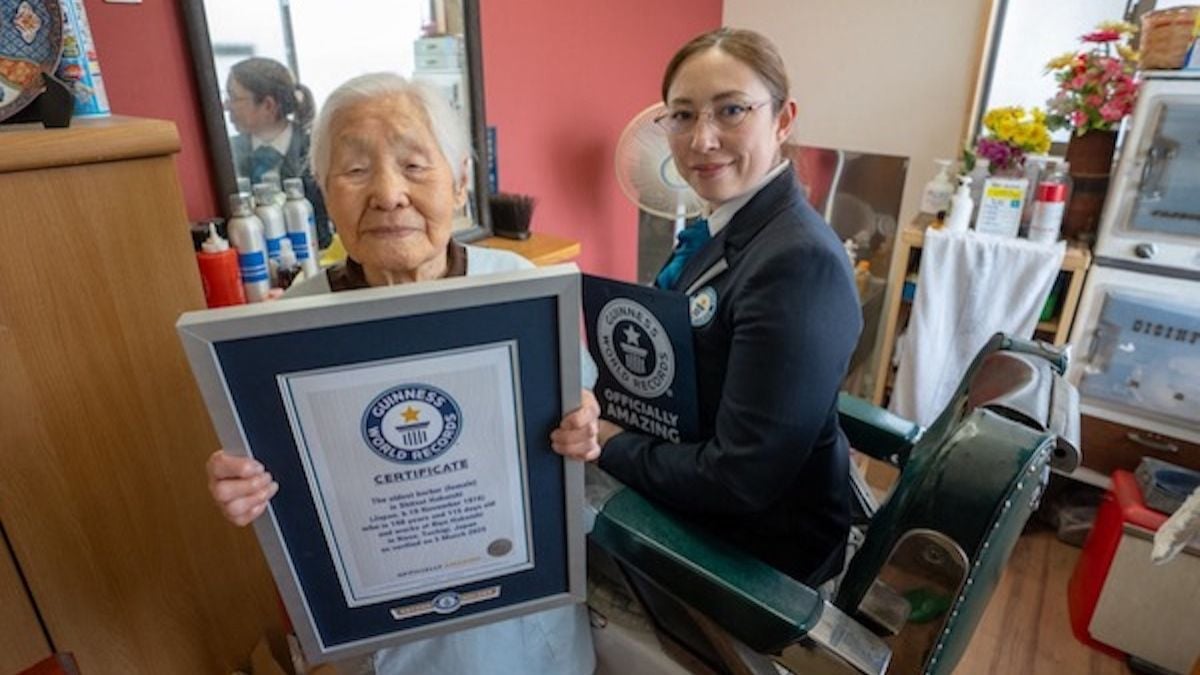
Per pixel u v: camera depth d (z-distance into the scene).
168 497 1.04
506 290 0.61
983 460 0.70
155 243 0.94
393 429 0.65
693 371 0.96
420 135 0.79
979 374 0.99
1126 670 1.65
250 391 0.60
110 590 1.02
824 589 1.05
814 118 2.62
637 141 2.01
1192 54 1.62
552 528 0.77
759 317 0.85
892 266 2.57
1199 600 1.53
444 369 0.63
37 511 0.92
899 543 0.74
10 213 0.82
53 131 0.83
